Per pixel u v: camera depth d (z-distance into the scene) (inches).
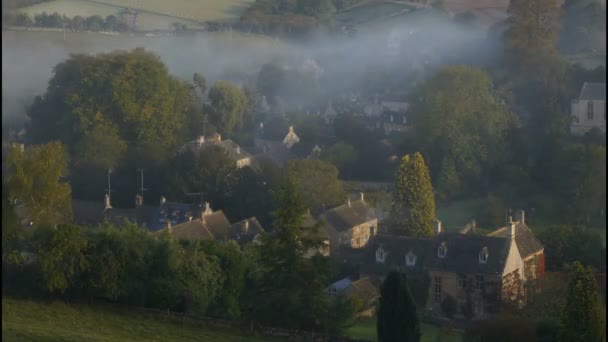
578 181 7278.5
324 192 7529.5
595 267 6353.3
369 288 5935.0
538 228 7066.9
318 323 4581.7
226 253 5093.5
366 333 5029.5
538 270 6274.6
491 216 7322.8
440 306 6018.7
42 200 5497.1
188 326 4626.0
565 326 4409.5
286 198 4665.4
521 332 4626.0
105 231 4881.9
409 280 6043.3
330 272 4803.2
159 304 4820.4
